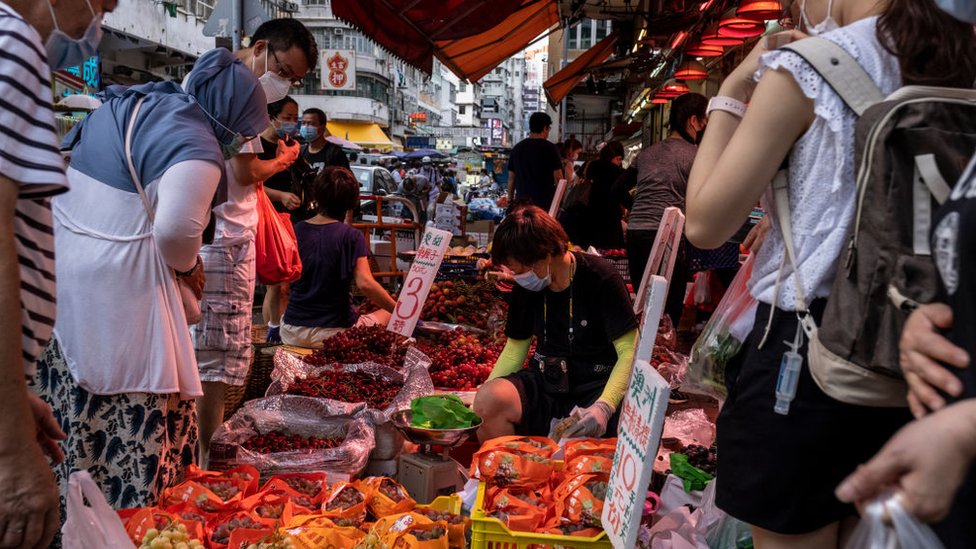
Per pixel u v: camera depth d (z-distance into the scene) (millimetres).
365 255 4719
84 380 2398
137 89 2635
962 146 1181
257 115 2863
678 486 2824
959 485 858
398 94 69750
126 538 1785
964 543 884
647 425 1891
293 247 4078
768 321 1522
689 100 6293
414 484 3176
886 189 1231
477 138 90688
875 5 1506
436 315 5859
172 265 2502
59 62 1661
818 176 1431
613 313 3246
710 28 8203
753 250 1711
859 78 1388
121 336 2414
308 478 2916
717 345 1718
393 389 3852
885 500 876
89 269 2398
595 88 19203
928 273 1134
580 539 2223
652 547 2438
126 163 2443
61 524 2473
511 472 2490
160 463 2537
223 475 2793
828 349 1326
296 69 3365
